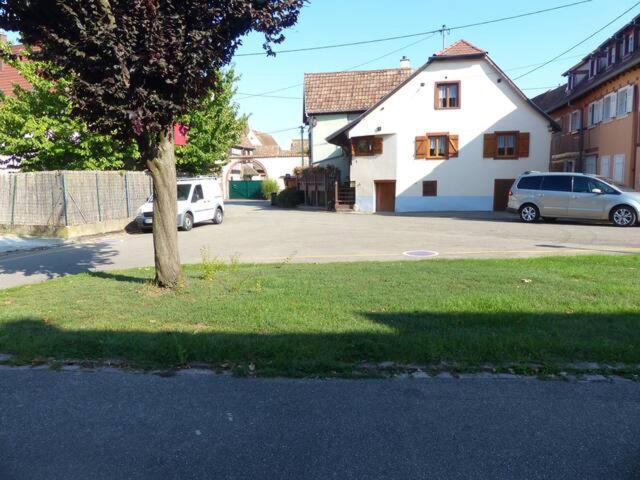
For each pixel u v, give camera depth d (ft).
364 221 70.79
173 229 23.67
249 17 19.94
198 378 14.42
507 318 18.40
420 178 92.94
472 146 91.15
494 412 12.26
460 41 90.84
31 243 53.52
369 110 93.09
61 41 18.56
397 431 11.51
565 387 13.43
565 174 61.67
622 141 73.56
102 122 20.27
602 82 78.33
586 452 10.63
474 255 36.70
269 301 21.21
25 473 10.33
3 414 12.73
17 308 21.36
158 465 10.52
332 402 12.86
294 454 10.75
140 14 18.16
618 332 16.79
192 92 20.74
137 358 15.65
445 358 15.06
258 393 13.43
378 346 15.61
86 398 13.47
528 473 9.99
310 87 123.75
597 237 46.50
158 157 22.77
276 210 104.63
